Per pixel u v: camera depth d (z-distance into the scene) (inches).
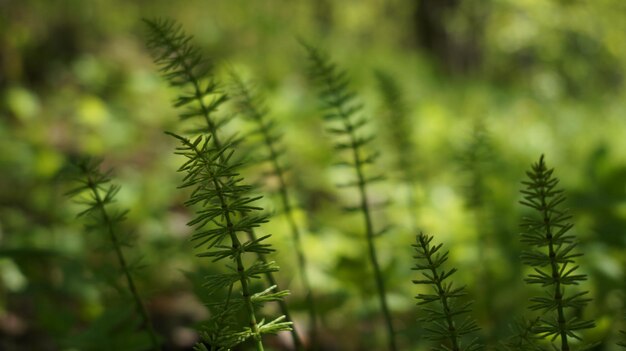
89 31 309.7
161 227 138.1
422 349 91.5
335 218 154.2
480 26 363.9
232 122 144.7
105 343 75.5
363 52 435.8
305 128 211.5
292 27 418.6
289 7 449.1
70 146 206.2
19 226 148.8
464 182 130.7
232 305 47.8
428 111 214.2
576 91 301.3
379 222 143.1
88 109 202.5
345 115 79.6
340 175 161.0
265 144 83.7
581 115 270.1
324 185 166.4
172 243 130.3
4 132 191.9
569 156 203.6
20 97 207.6
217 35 349.7
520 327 52.1
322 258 119.5
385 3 552.4
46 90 258.1
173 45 62.8
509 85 388.5
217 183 44.7
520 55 381.4
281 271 120.2
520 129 238.1
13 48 251.3
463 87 356.2
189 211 159.5
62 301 115.4
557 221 46.8
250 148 83.8
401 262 112.8
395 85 118.7
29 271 96.4
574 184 131.3
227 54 341.1
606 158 122.7
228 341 47.7
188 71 63.2
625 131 234.8
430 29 473.7
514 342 52.6
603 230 109.5
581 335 74.5
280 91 225.3
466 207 106.0
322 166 177.6
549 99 298.4
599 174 121.6
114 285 75.7
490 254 109.2
